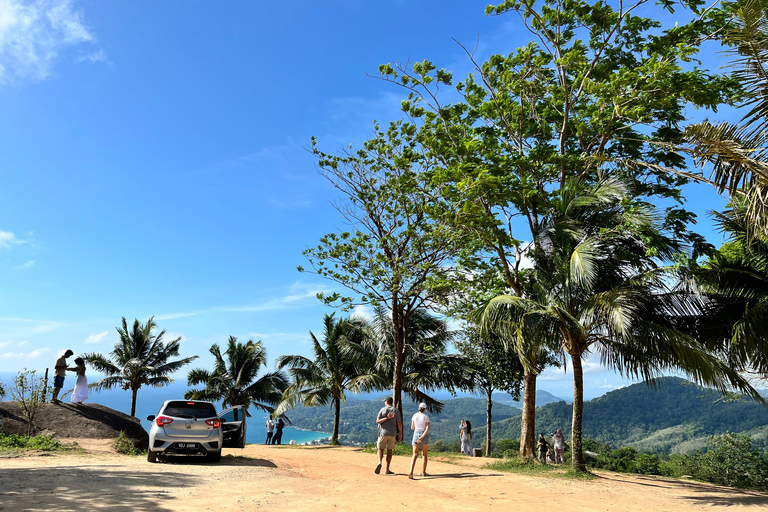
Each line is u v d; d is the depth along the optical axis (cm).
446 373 3141
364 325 3344
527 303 1476
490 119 1944
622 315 1291
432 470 1529
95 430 1697
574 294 1560
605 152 1894
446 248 2166
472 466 1741
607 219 1609
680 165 1797
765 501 1133
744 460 2266
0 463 1139
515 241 1945
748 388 1360
